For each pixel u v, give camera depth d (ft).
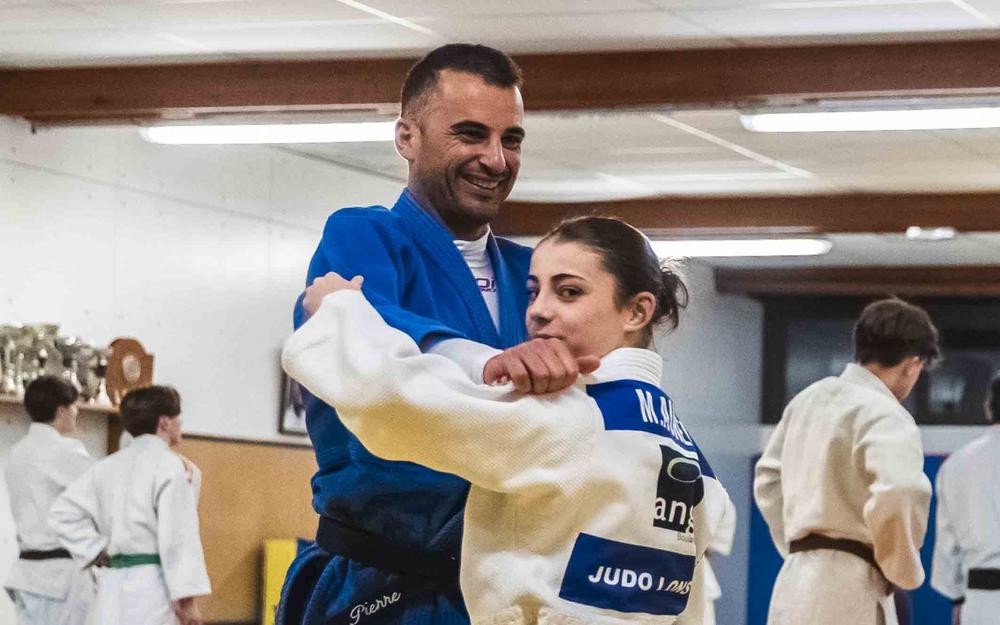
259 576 55.98
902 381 28.04
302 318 13.23
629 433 12.27
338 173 61.31
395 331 12.22
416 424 11.71
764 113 44.16
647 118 50.93
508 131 14.87
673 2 38.65
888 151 55.62
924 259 80.07
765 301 88.84
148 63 46.60
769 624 27.94
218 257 56.08
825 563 27.37
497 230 67.92
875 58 42.45
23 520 43.21
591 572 12.07
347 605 14.38
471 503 12.39
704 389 82.12
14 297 48.52
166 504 39.86
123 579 39.86
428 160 14.85
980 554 39.93
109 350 49.44
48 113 47.42
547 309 12.88
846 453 27.30
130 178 52.65
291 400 58.80
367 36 42.63
